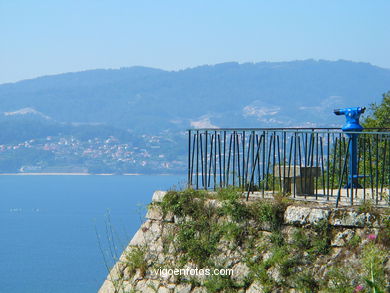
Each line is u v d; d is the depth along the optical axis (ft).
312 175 62.69
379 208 51.60
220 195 62.69
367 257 48.26
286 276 53.42
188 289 61.31
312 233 53.26
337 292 49.19
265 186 67.87
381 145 93.45
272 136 62.85
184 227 64.08
